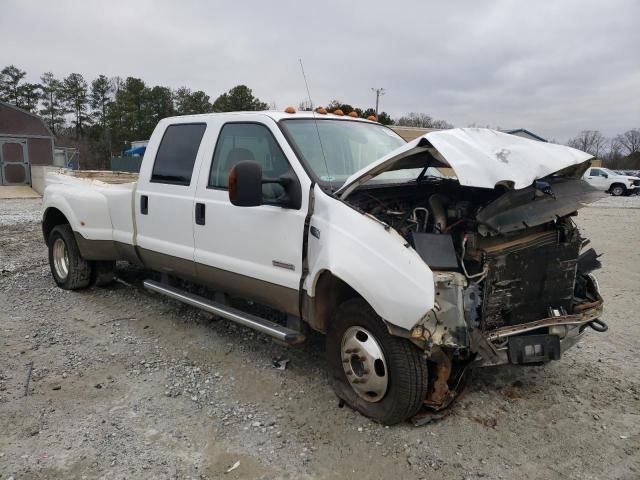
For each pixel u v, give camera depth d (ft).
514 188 10.10
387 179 14.07
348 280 10.61
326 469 9.84
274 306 13.26
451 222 11.45
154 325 17.21
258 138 13.71
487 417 11.69
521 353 10.74
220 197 14.24
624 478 9.70
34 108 226.79
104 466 9.78
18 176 92.89
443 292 9.88
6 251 30.07
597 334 17.08
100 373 13.65
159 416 11.57
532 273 11.21
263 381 13.32
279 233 12.52
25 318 17.75
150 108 208.54
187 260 15.42
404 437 10.84
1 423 11.14
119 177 24.56
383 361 10.80
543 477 9.68
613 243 36.09
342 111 16.43
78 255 20.47
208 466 9.87
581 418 11.73
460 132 11.20
